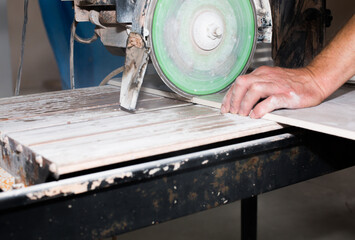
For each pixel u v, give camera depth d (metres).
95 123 1.07
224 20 1.21
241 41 1.26
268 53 1.63
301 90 1.12
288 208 2.39
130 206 0.82
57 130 1.01
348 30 1.16
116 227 0.81
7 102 1.36
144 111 1.18
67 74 3.00
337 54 1.17
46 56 3.65
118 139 0.92
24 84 3.60
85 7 1.38
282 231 2.15
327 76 1.16
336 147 1.12
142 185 0.83
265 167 0.99
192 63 1.20
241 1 1.22
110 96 1.43
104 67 2.88
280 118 1.04
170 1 1.12
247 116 1.11
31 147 0.88
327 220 2.25
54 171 0.77
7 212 0.71
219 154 0.90
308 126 0.98
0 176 0.98
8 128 1.04
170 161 0.84
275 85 1.10
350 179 2.73
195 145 0.90
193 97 1.28
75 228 0.77
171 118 1.10
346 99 1.24
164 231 2.19
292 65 1.62
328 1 2.21
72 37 1.61
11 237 0.72
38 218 0.74
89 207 0.78
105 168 0.91
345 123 0.97
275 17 1.55
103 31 1.35
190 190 0.89
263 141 0.97
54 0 2.87
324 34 1.62
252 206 1.69
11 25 3.48
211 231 2.18
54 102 1.34
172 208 0.87
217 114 1.14
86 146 0.88
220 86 1.27
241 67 1.28
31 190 0.72
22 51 1.76
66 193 0.75
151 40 1.12
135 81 1.16
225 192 0.94
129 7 1.14
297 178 1.06
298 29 1.60
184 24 1.16
